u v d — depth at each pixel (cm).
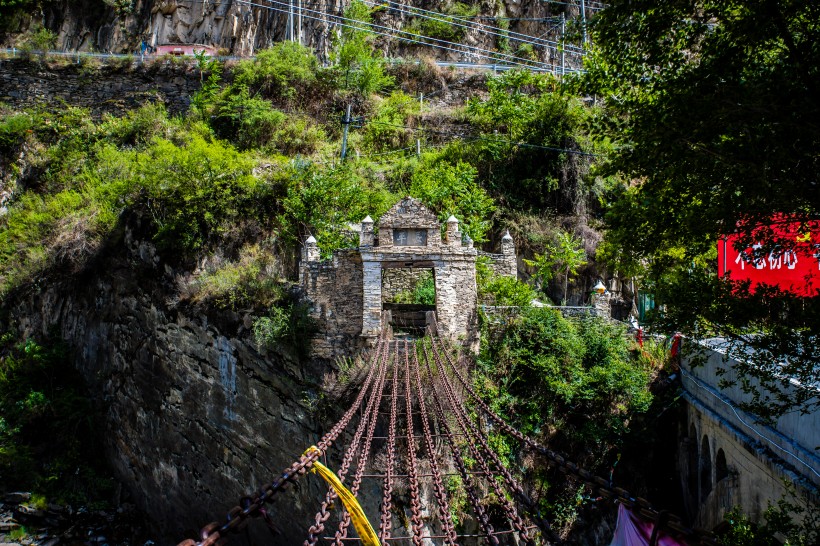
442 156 3447
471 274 2308
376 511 1928
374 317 2247
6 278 3462
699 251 1148
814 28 905
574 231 3133
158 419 2741
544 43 4484
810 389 1061
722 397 1711
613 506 2044
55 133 3928
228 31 4475
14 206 3750
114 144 3809
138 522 2784
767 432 1424
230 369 2472
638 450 2136
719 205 1005
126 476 2873
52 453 2958
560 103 3291
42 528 2694
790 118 880
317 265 2355
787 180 917
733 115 919
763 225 1000
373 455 1964
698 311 1091
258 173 3139
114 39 4506
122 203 3228
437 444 1934
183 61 4047
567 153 3278
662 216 1089
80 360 3181
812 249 998
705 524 1833
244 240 2891
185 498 2623
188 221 2842
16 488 2795
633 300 2928
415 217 2314
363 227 2327
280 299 2403
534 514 1009
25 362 3180
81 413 3019
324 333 2298
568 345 2244
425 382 1950
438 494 1147
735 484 1612
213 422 2531
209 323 2555
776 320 1041
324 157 3494
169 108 4003
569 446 2161
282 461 2305
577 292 2978
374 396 1634
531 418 2159
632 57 1073
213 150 3105
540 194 3297
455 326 2272
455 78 4225
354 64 4122
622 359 2280
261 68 3969
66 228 3375
